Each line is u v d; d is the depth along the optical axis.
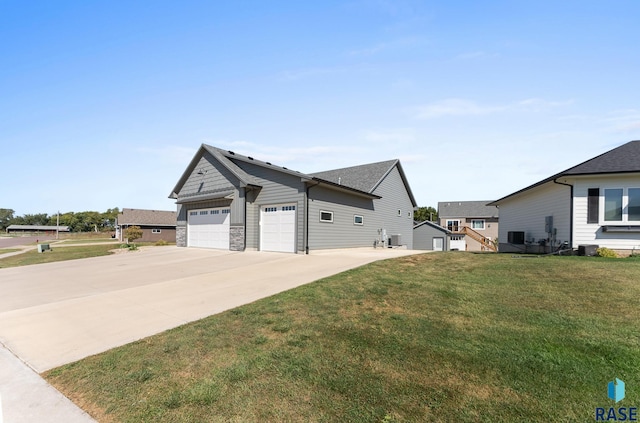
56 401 2.80
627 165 11.08
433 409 2.49
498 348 3.54
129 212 42.53
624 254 10.89
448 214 39.47
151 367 3.38
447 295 5.68
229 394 2.80
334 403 2.61
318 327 4.35
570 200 11.80
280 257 12.14
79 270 10.48
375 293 5.90
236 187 15.53
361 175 20.27
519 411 2.44
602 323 4.22
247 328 4.42
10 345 4.12
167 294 6.69
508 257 10.44
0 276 9.72
